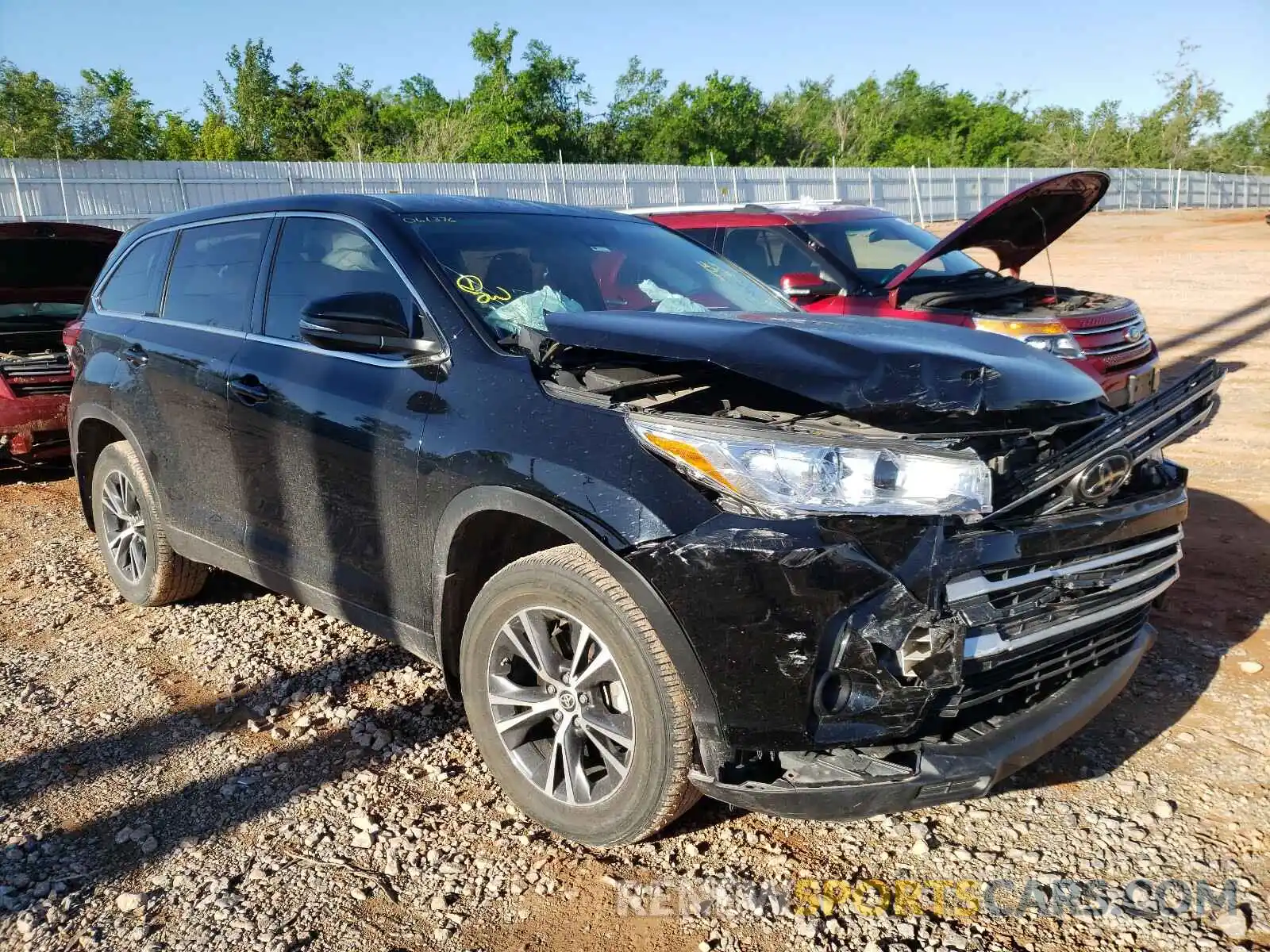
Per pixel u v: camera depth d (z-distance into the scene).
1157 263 21.48
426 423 3.03
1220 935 2.47
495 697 2.96
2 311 7.59
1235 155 78.75
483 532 2.97
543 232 3.80
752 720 2.41
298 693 3.83
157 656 4.19
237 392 3.74
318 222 3.74
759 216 7.62
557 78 49.75
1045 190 6.26
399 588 3.24
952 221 44.31
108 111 44.16
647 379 2.83
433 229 3.53
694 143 56.31
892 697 2.36
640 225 4.32
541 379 2.89
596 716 2.72
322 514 3.47
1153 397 2.74
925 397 2.58
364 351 3.21
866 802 2.38
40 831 2.98
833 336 2.86
